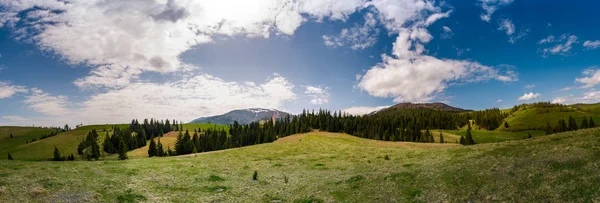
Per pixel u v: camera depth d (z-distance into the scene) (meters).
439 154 43.91
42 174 32.22
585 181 19.12
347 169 43.31
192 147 137.50
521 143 36.28
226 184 36.41
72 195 26.19
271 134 168.88
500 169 26.31
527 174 23.34
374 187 30.42
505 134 184.62
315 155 63.22
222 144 167.12
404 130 193.25
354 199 27.88
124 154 119.50
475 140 167.38
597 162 21.42
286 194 31.92
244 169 47.56
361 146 78.12
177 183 35.56
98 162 45.62
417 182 29.14
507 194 21.02
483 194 22.19
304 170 45.88
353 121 199.75
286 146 80.50
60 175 32.66
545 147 29.91
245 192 32.84
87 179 32.31
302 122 193.00
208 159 57.81
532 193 20.00
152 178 36.72
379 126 188.88
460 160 34.31
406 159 44.81
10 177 29.62
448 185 26.11
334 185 33.78
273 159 59.28
